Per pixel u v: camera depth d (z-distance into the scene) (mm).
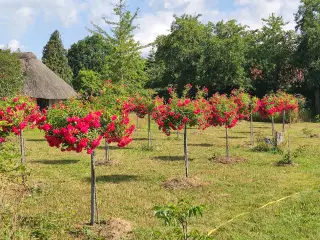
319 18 37062
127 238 6594
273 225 7242
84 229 6824
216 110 13453
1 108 10703
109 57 30156
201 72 39125
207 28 42188
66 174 11656
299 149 14820
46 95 30562
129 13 29688
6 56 21859
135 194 9375
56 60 47094
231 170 12047
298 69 38969
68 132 6766
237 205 8500
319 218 7551
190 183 10133
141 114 17906
